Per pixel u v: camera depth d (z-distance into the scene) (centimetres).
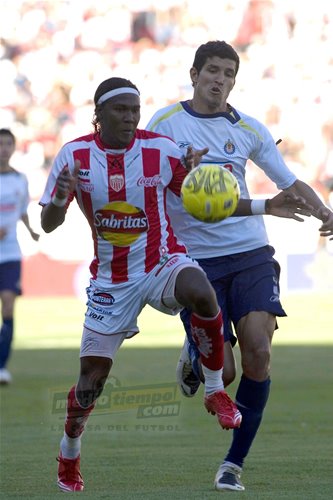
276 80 9294
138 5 9931
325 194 8875
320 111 9169
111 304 1892
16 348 5250
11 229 4122
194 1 9869
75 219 8556
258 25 9688
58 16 10006
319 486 1930
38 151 9375
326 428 2845
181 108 2123
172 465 2281
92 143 1864
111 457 2412
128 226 1862
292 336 5688
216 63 2064
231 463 1953
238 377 4031
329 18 9594
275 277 2092
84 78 9662
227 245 2095
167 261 1862
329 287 8444
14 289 4078
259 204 1909
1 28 10031
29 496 1817
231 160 2095
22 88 9712
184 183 1811
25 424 2980
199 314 1805
